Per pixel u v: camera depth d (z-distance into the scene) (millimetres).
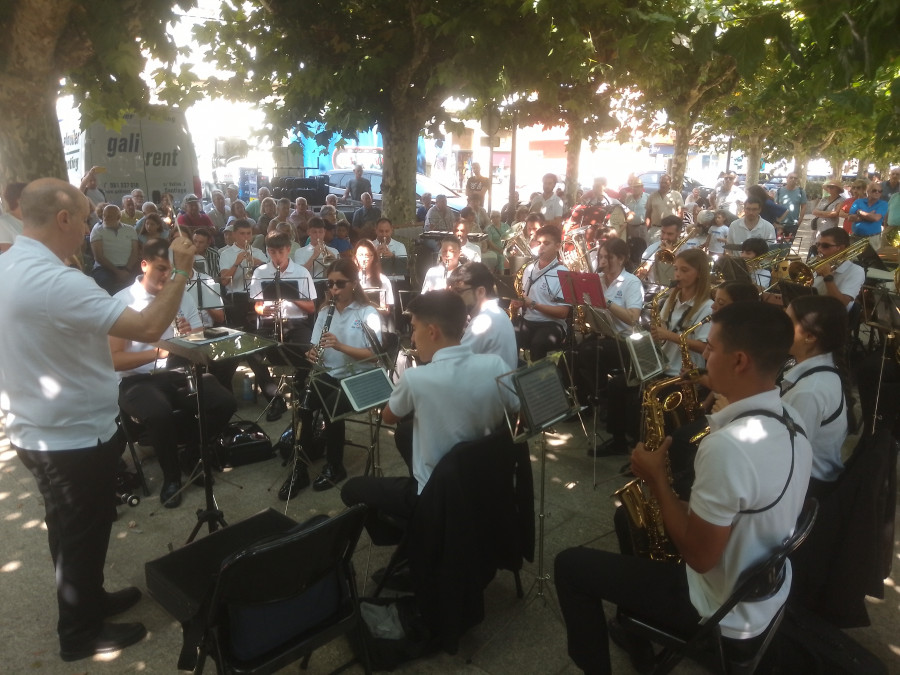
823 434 2541
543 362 2662
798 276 5043
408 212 9078
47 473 2469
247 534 2627
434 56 8133
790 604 2363
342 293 4211
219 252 6504
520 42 7305
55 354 2354
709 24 2652
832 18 2525
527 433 2490
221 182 18234
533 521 2867
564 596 2240
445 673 2586
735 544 1808
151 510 3797
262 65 8109
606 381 4727
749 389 1837
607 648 2246
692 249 4062
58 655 2668
